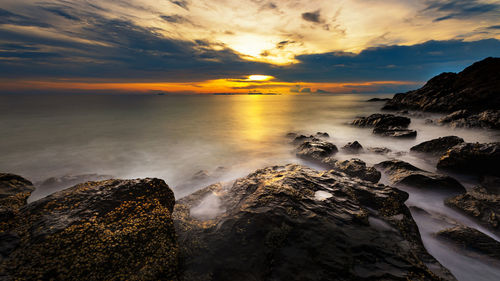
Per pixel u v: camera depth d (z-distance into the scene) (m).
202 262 5.47
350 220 6.81
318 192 8.35
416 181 11.84
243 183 10.49
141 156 23.58
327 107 87.38
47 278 4.54
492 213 8.74
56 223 5.66
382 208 7.76
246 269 5.28
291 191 8.02
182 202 9.62
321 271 5.18
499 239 7.98
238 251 5.74
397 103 59.06
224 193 10.50
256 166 19.11
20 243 5.09
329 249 5.69
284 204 7.24
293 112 69.12
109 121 50.28
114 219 6.07
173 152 25.09
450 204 10.16
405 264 5.35
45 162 21.55
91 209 6.26
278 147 26.06
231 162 21.00
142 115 62.81
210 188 11.17
